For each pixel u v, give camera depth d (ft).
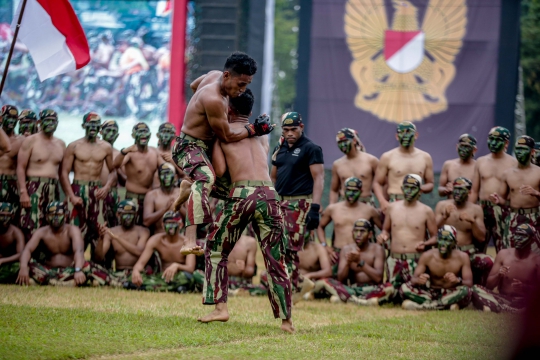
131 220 47.16
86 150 49.19
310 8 79.61
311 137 79.92
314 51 79.77
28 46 40.75
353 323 32.17
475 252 46.16
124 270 46.09
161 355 21.84
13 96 80.02
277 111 132.05
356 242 44.29
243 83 27.12
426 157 49.88
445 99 78.48
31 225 47.70
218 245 28.58
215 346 24.04
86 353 21.50
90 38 79.77
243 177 28.14
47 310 30.07
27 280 43.24
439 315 37.58
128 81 80.02
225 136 27.76
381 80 79.25
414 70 78.95
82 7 79.66
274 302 28.22
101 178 50.67
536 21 120.47
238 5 76.89
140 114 80.18
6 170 48.96
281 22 138.82
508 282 41.37
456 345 26.45
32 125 51.75
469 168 49.93
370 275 45.03
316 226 38.68
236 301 39.96
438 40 78.43
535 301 7.73
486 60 77.97
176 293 43.62
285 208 38.47
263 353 22.88
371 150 79.46
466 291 40.75
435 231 45.16
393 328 30.76
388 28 79.15
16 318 27.20
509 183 46.52
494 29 77.77
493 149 47.88
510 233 46.42
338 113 79.77
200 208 26.96
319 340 26.35
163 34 79.30
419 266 42.70
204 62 77.71
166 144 51.16
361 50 79.36
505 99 77.82
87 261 45.32
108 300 36.60
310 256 46.09
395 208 45.78
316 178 38.70
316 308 38.99
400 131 49.52
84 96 80.23
